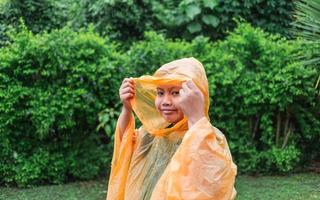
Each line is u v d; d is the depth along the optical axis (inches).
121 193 96.4
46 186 246.5
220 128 263.6
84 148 255.8
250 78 257.6
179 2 342.0
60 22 332.2
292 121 267.7
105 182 253.6
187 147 78.7
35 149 247.6
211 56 261.0
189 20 326.6
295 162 267.3
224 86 259.3
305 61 247.8
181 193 77.8
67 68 241.9
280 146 266.8
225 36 335.3
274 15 340.8
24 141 245.6
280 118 266.2
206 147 78.6
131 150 97.0
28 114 240.1
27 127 244.8
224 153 79.4
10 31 261.6
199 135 78.7
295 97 258.2
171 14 330.0
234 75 256.4
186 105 81.0
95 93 247.4
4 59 238.5
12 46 242.8
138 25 324.5
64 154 252.4
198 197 77.3
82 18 331.3
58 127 244.7
